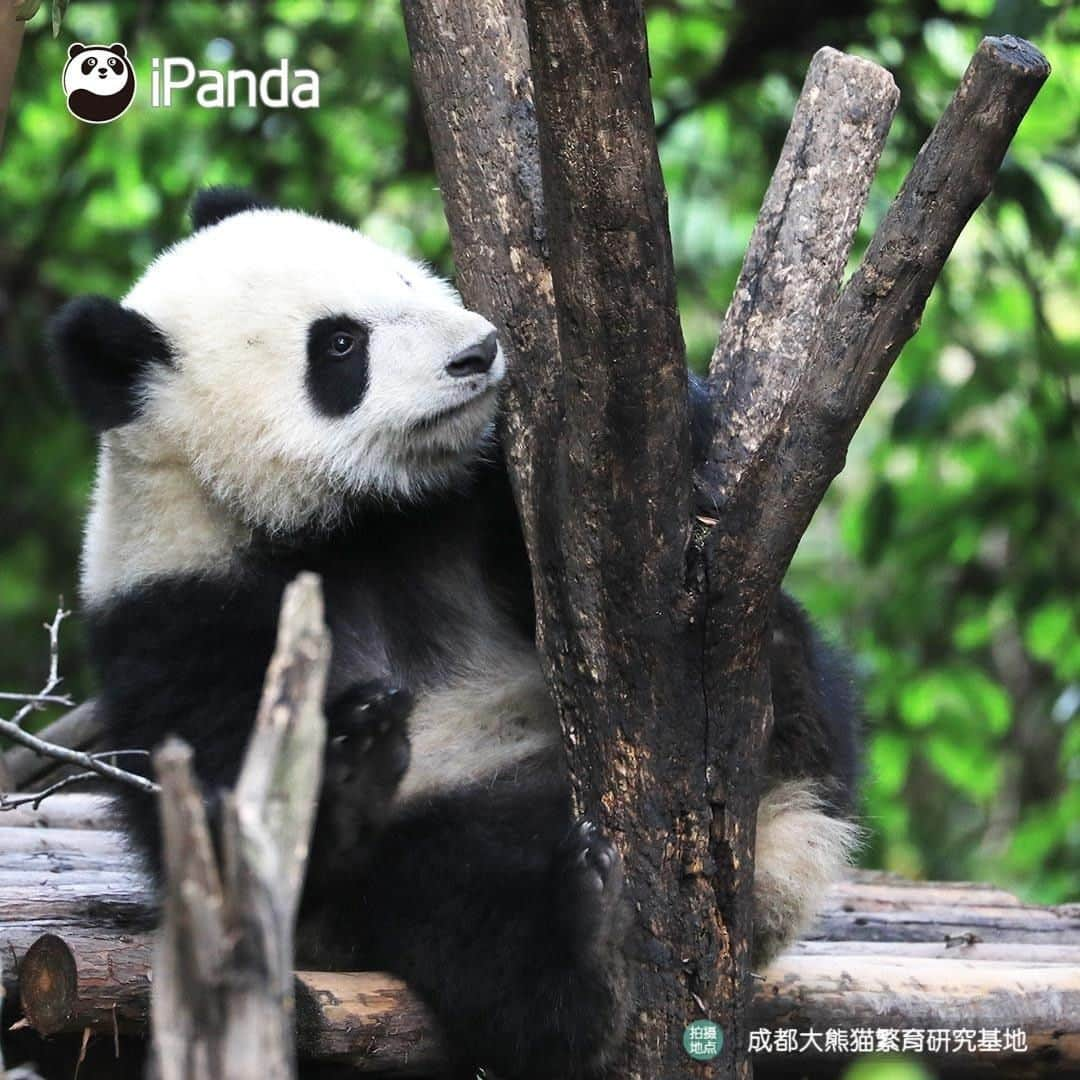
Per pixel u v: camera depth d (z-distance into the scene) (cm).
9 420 1612
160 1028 329
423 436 703
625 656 561
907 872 1692
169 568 701
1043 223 1296
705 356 1530
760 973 708
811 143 598
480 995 621
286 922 332
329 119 1539
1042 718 1816
